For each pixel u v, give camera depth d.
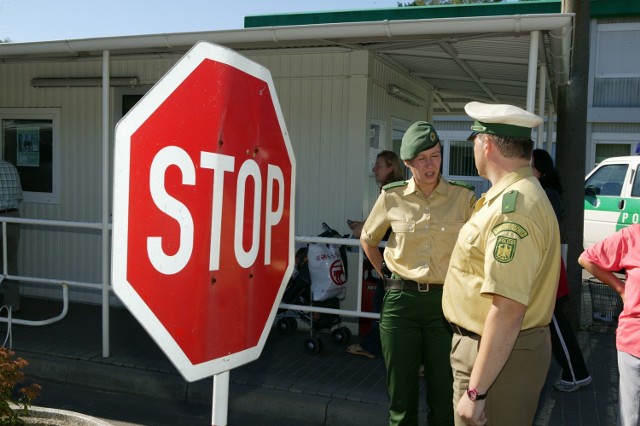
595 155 20.19
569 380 5.07
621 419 3.36
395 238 3.63
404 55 6.70
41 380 5.60
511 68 6.73
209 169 1.64
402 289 3.55
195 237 1.60
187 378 1.58
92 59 7.18
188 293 1.59
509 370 2.55
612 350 6.38
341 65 6.70
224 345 1.70
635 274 3.33
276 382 5.16
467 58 6.35
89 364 5.55
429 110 9.48
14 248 7.03
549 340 2.66
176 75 1.55
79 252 7.82
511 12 8.50
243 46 5.55
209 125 1.64
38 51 5.67
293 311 6.25
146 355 5.80
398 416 3.67
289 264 1.97
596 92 19.97
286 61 6.91
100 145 7.63
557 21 4.44
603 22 19.70
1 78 8.00
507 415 2.56
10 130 8.03
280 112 1.92
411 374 3.62
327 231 6.13
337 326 6.38
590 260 3.58
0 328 6.63
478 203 2.71
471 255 2.57
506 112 2.54
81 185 7.74
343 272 6.00
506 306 2.35
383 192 3.74
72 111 7.72
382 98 7.29
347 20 8.38
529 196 2.46
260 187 1.83
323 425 4.75
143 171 1.47
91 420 4.16
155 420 4.86
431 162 3.45
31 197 7.96
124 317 7.17
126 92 7.55
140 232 1.47
